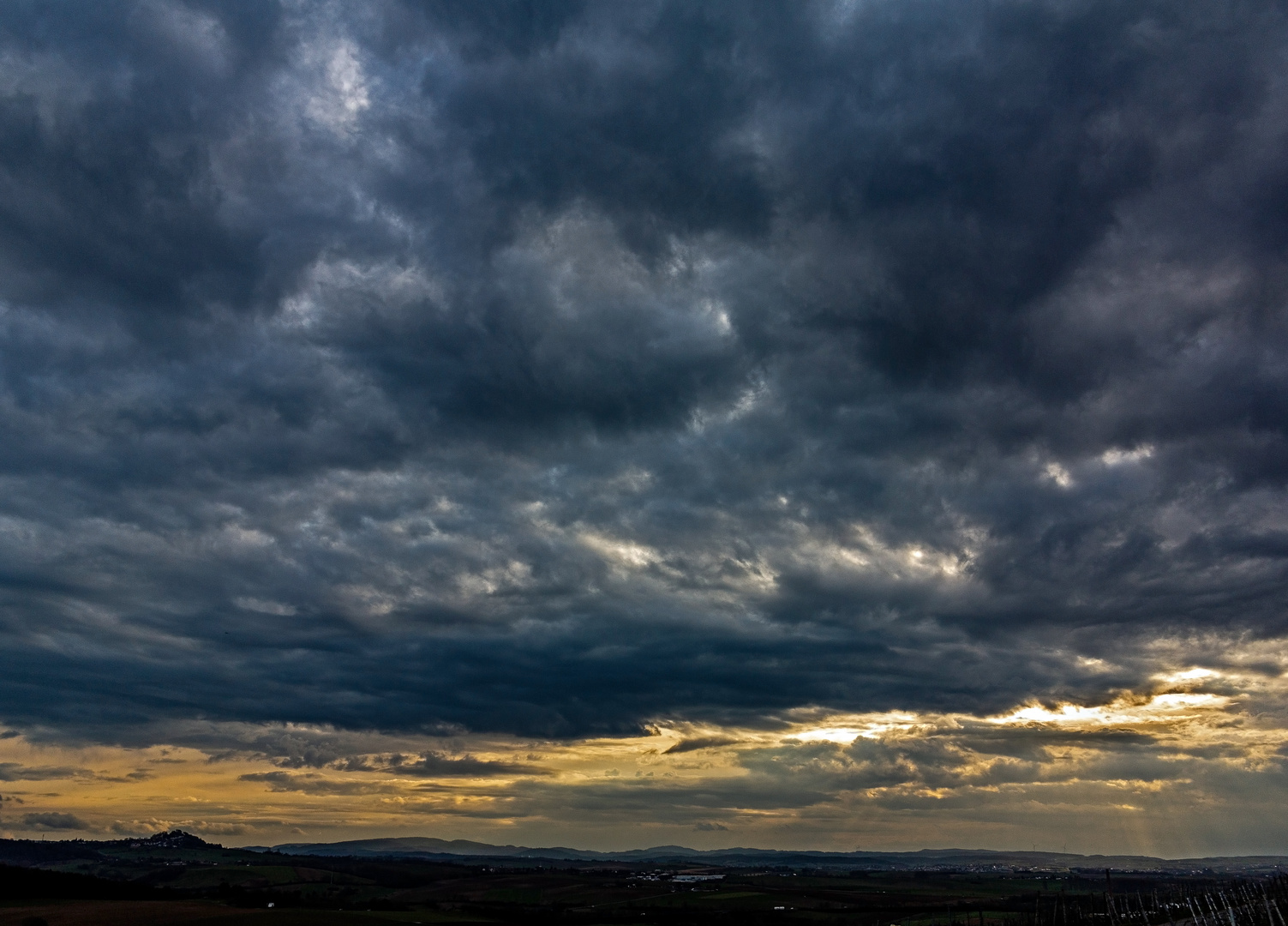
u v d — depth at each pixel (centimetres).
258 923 13212
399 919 15088
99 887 17862
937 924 19512
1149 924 18762
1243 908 18275
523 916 19512
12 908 14525
